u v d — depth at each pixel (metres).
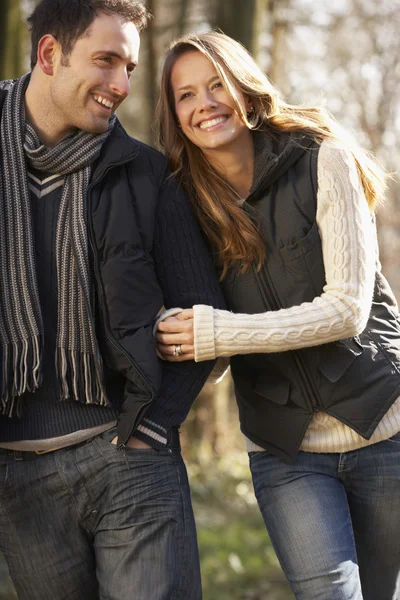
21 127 3.54
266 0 9.42
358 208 3.75
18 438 3.67
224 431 14.60
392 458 3.95
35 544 3.77
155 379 3.54
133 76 14.78
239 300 3.96
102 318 3.57
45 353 3.60
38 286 3.58
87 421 3.63
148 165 3.75
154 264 3.78
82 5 3.40
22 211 3.52
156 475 3.65
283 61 16.62
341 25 16.78
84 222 3.54
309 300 3.83
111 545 3.67
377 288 4.05
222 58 3.82
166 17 13.20
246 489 11.16
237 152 3.94
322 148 3.82
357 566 3.83
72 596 3.81
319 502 3.86
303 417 3.91
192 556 3.70
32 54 3.60
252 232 3.82
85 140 3.53
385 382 3.88
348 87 18.58
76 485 3.66
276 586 7.28
